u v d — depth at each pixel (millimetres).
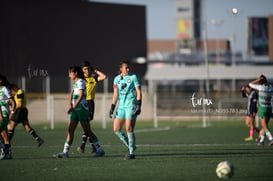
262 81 40188
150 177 25078
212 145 41594
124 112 31578
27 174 26219
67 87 103750
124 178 24859
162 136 52781
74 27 119812
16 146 41281
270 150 37156
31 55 110812
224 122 83875
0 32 106438
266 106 40156
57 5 116688
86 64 35688
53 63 114625
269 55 115062
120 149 38250
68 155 33844
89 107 35469
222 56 147250
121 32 130375
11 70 107125
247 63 135250
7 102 32250
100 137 50469
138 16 134000
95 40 124312
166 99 96812
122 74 31406
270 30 113625
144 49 135250
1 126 32094
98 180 24406
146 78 117875
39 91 100562
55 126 74375
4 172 26875
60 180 24469
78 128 65688
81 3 121750
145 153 35312
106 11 127000
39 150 37844
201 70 114312
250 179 24328
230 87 108625
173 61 152125
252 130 47062
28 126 37656
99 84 103312
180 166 28625
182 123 82750
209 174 25875
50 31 114938
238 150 37156
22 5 110562
